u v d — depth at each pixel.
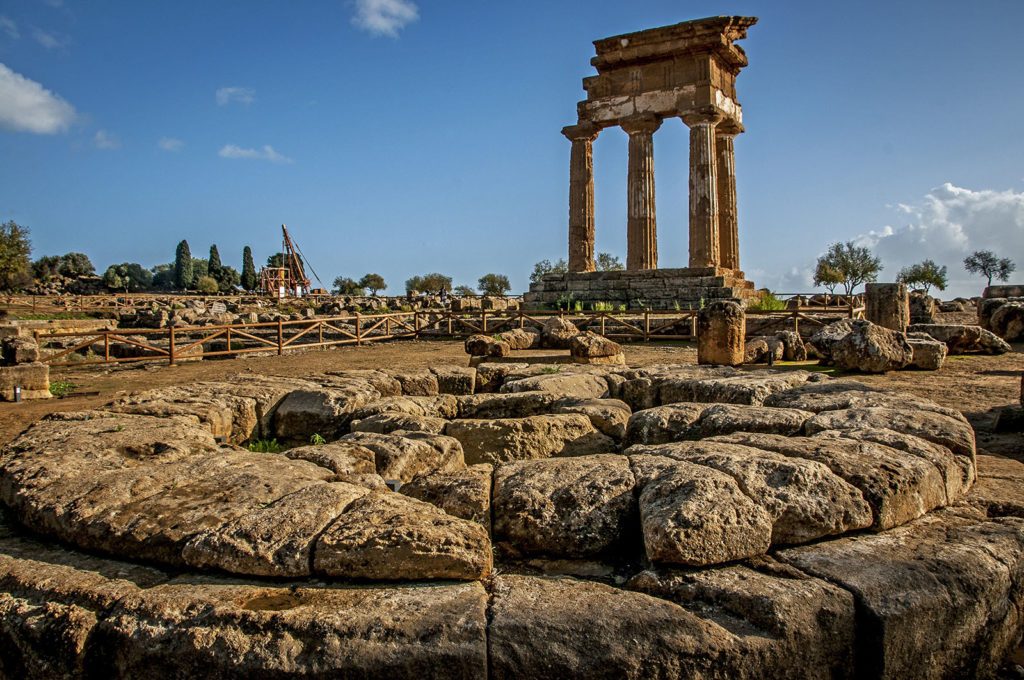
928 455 4.27
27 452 4.62
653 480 3.77
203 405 6.99
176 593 3.06
